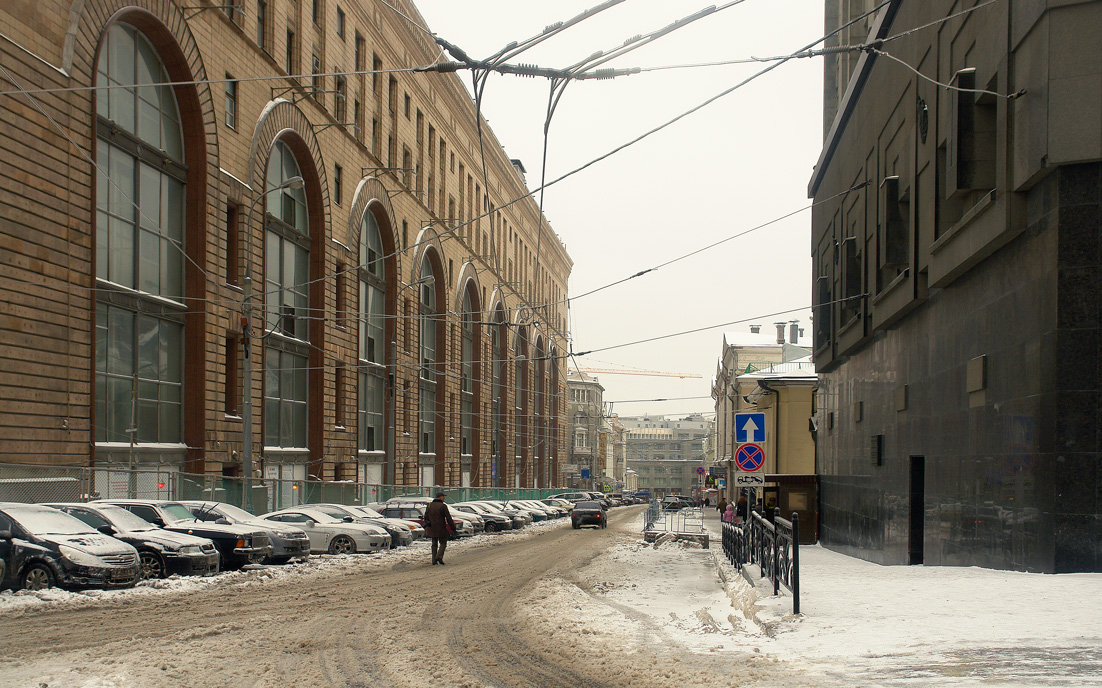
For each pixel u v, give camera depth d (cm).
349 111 4522
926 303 1945
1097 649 773
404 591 1592
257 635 1079
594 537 3791
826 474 3334
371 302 4984
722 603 1410
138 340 2844
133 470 2353
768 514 2786
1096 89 1234
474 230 7012
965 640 838
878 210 2367
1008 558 1421
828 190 3362
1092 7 1244
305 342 4000
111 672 842
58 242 2384
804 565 2069
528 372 8750
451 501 5797
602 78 1106
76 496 2261
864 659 785
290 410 3972
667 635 1052
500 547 3027
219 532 1919
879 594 1197
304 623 1185
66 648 978
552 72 1071
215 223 3192
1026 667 712
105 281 2650
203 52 3114
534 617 1241
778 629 973
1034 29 1305
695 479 19388
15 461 2212
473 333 7144
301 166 4041
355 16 4603
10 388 2202
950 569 1573
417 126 5712
